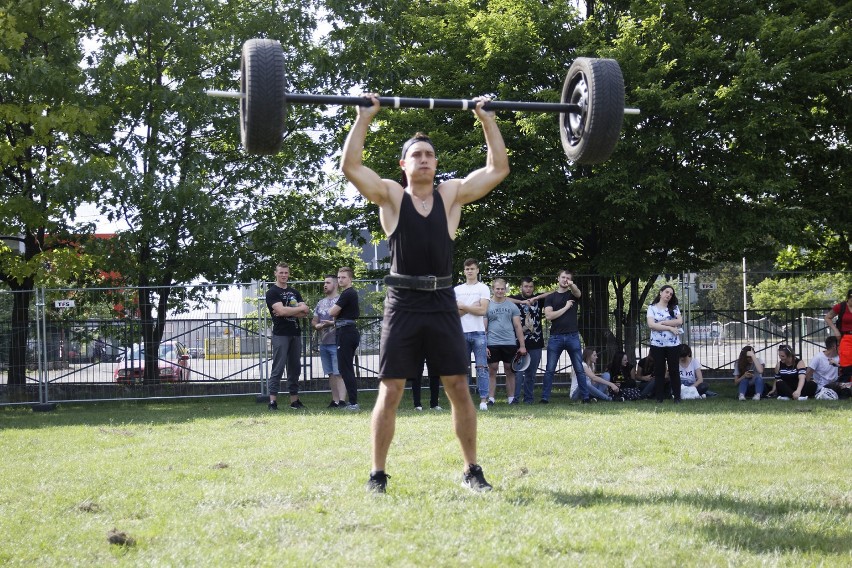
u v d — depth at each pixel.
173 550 3.60
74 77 15.36
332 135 18.19
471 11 16.27
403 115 15.87
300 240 17.42
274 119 4.71
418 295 4.62
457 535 3.66
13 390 13.00
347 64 17.47
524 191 14.59
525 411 9.64
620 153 13.76
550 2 15.87
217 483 5.16
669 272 15.21
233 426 8.75
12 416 11.80
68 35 15.93
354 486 4.81
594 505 4.26
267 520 4.04
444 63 16.20
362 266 25.05
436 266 4.63
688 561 3.30
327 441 7.02
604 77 5.02
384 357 4.64
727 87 13.46
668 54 14.44
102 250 15.68
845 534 3.75
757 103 13.62
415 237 4.61
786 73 13.75
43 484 5.36
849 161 15.45
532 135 13.86
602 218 14.70
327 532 3.78
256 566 3.33
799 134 14.33
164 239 15.80
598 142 5.09
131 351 13.30
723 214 14.07
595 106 5.00
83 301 13.27
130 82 16.28
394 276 4.66
